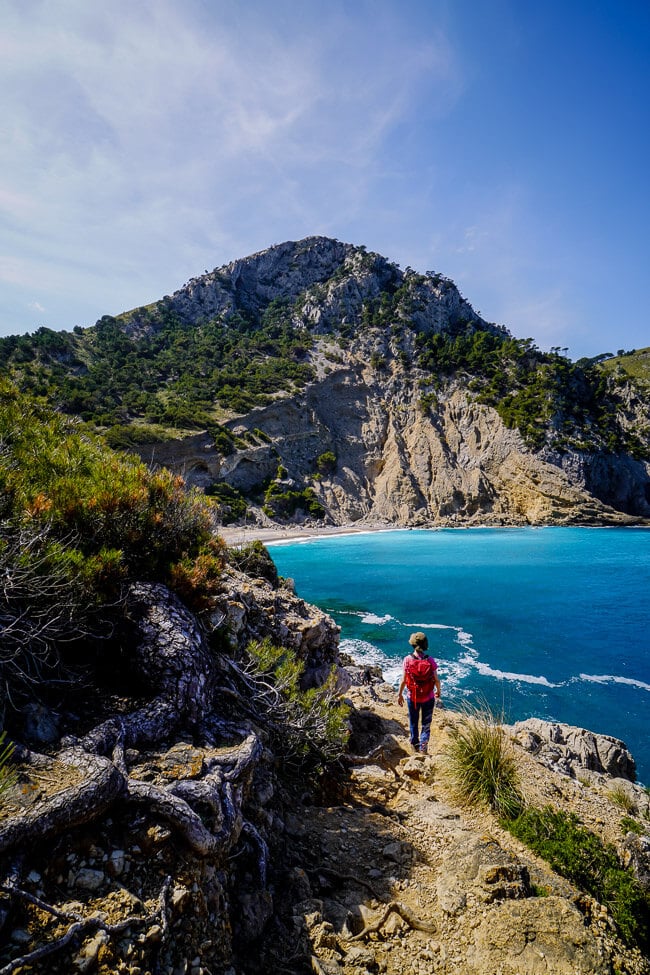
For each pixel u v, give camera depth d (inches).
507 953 123.3
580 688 649.6
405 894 145.6
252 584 327.3
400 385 4072.3
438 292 5315.0
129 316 5393.7
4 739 108.5
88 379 3319.4
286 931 120.0
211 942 99.0
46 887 87.5
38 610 132.6
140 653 147.1
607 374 4315.9
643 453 3535.9
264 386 3732.8
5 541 129.6
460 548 2167.8
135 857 99.6
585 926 134.6
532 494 3221.0
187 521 202.7
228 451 3011.8
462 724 267.1
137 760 123.2
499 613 1035.3
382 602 1132.5
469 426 3624.5
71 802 94.0
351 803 203.0
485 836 170.1
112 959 82.9
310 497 3277.6
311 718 206.4
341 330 4943.4
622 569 1588.3
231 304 5767.7
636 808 279.7
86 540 164.6
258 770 166.1
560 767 335.0
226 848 113.9
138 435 2632.9
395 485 3508.9
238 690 184.9
